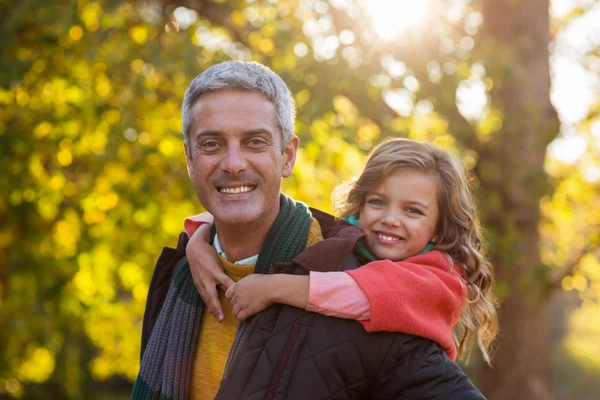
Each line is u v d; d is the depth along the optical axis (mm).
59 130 6336
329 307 1814
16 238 6863
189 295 2086
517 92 6750
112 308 7738
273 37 6062
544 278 6578
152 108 6586
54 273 6855
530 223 6723
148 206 6559
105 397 12406
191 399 2057
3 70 5863
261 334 1869
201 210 6578
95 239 6801
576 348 21297
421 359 1804
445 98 5918
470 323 2303
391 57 6031
